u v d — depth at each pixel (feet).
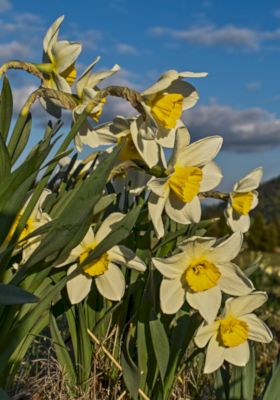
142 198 1.98
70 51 1.77
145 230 2.03
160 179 1.67
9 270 1.77
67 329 2.48
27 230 1.79
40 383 1.97
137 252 1.96
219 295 1.77
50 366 2.02
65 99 1.69
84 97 1.68
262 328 1.86
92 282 1.97
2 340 1.66
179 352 1.90
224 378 1.96
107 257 1.77
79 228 1.54
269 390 1.85
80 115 1.61
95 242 1.79
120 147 1.54
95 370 1.93
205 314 1.74
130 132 1.73
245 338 1.82
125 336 2.03
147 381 1.90
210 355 1.85
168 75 1.58
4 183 1.55
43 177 1.69
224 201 1.94
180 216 1.74
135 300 1.98
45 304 1.63
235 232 1.75
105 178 1.53
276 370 1.86
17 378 2.04
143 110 1.60
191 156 1.73
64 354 1.93
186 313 1.87
